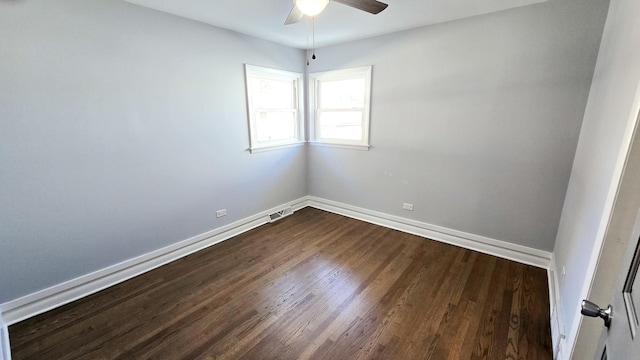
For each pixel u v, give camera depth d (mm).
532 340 1870
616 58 1602
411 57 3178
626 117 1211
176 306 2217
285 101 4078
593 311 881
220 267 2789
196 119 2955
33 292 2119
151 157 2652
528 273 2643
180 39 2707
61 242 2209
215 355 1771
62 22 2018
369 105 3611
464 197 3107
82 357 1755
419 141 3309
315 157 4383
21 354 1770
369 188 3887
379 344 1852
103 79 2266
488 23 2650
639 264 702
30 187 2025
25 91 1925
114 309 2180
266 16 2689
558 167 2533
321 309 2182
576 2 2252
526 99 2582
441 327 1990
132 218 2596
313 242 3334
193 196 3053
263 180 3830
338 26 3008
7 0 1798
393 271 2703
